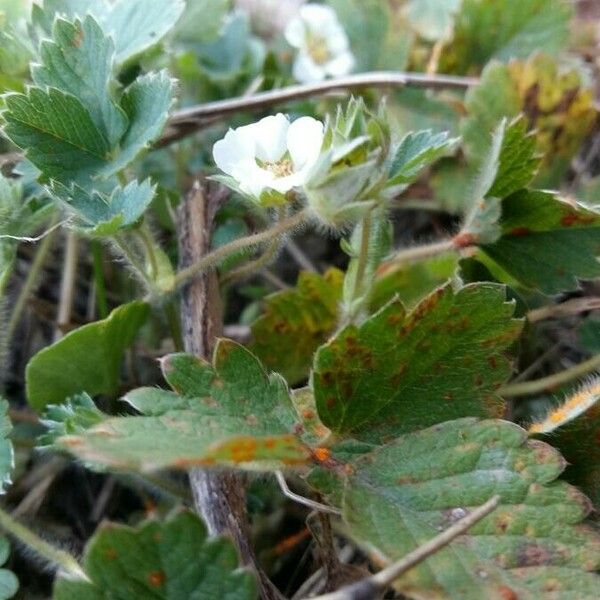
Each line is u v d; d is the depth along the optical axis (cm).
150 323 11
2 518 8
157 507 10
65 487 10
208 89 14
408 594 6
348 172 7
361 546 7
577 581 6
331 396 7
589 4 17
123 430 7
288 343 11
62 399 9
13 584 8
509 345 8
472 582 6
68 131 9
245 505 8
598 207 9
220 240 11
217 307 10
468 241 10
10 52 10
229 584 6
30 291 11
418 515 7
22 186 9
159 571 6
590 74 14
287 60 15
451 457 7
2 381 10
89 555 6
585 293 12
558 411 8
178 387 7
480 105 12
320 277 10
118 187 8
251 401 7
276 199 8
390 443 7
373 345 7
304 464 7
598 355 10
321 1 16
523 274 10
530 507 7
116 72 10
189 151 13
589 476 8
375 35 14
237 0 16
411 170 8
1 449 8
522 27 14
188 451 6
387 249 9
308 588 9
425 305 7
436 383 8
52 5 10
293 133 8
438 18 15
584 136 12
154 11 10
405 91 13
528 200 9
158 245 10
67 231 11
